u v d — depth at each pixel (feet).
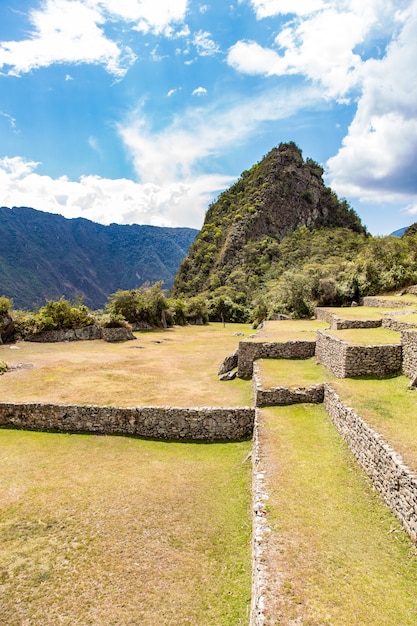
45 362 76.18
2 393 52.21
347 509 23.04
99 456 38.22
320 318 102.22
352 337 50.37
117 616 19.31
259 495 24.59
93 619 19.17
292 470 27.84
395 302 93.09
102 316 137.18
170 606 19.81
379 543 20.02
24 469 35.45
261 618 15.40
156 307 158.51
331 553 19.17
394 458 22.81
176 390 53.78
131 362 77.36
